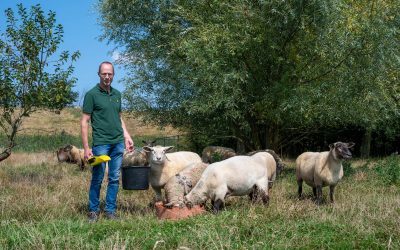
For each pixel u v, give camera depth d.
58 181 14.09
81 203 9.53
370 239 6.07
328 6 15.78
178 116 20.05
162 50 19.20
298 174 11.72
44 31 13.86
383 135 31.45
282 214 7.66
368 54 16.33
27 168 19.81
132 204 9.90
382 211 8.20
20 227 6.68
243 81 15.92
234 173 8.85
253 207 8.11
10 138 14.03
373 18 16.34
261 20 16.33
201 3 17.66
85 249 5.84
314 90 16.08
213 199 8.70
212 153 18.86
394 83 19.78
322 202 10.69
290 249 5.79
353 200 9.86
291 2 15.84
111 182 8.37
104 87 8.29
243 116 18.19
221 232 6.30
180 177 8.93
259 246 5.85
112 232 6.62
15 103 13.84
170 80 19.17
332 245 5.94
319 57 17.08
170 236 6.26
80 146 35.09
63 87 14.09
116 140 8.30
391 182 13.70
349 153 10.00
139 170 8.47
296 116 17.14
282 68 17.28
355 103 17.06
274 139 19.20
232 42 16.02
